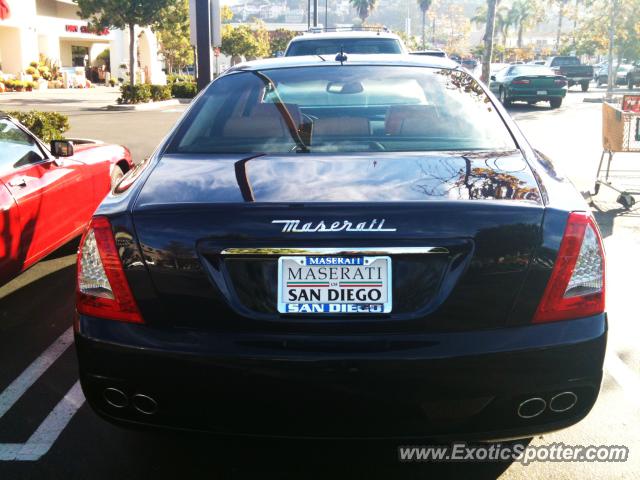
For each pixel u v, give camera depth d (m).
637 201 7.85
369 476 2.66
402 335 2.14
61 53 44.59
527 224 2.17
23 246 4.46
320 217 2.16
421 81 3.38
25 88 31.77
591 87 41.44
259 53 55.94
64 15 45.75
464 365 2.11
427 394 2.12
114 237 2.25
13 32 33.53
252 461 2.77
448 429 2.17
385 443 2.18
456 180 2.42
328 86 3.34
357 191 2.31
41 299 4.84
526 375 2.15
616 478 2.67
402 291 2.16
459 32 112.81
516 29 108.38
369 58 3.69
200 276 2.18
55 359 3.86
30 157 4.77
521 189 2.35
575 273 2.20
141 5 23.72
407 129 2.98
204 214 2.21
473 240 2.14
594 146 12.30
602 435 3.01
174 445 2.90
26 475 2.72
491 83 23.56
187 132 3.03
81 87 37.34
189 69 66.88
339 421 2.15
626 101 7.42
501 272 2.15
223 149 2.89
